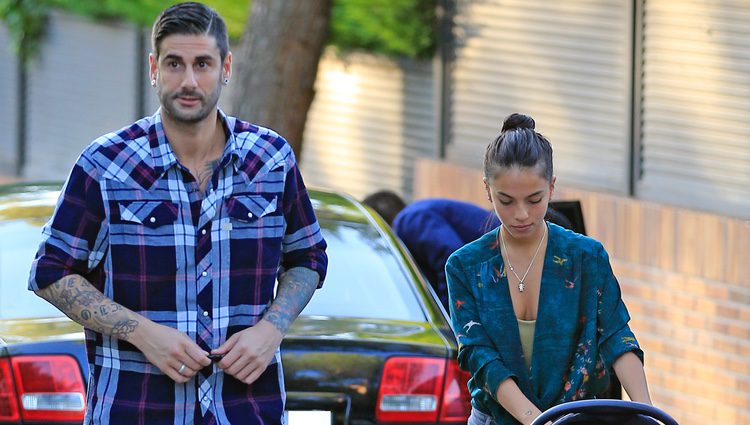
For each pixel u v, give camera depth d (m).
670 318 16.12
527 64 18.67
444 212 13.69
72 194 7.98
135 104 27.19
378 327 10.64
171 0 24.52
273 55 18.59
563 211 11.90
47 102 30.38
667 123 16.53
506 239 8.25
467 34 19.77
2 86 32.00
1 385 9.93
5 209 11.98
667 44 16.44
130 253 7.98
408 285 11.34
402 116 21.17
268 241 8.23
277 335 8.16
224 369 8.02
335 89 22.59
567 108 18.06
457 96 20.08
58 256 7.96
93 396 8.17
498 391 8.11
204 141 8.09
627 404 7.42
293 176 8.40
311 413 10.05
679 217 15.95
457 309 8.33
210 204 8.08
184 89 7.85
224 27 8.04
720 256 15.43
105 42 28.08
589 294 8.19
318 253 8.60
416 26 20.23
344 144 22.55
